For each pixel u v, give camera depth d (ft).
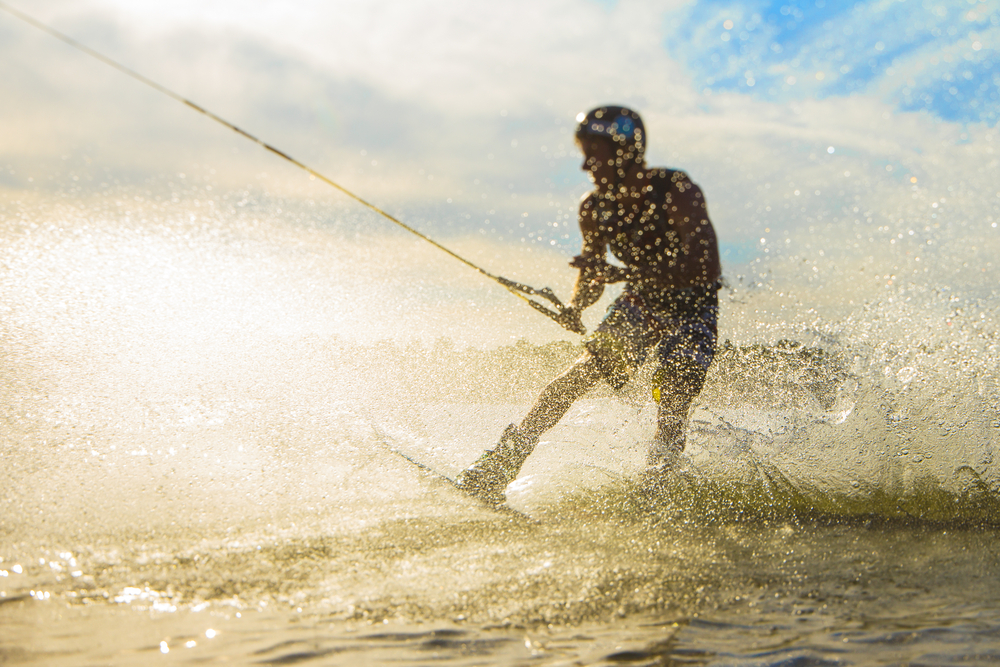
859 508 7.66
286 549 6.09
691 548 6.42
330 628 4.59
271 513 7.00
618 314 9.38
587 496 7.88
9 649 4.18
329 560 5.87
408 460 8.69
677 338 9.19
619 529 6.97
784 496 7.80
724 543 6.58
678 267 9.09
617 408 9.34
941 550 6.38
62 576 5.39
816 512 7.61
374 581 5.44
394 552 6.10
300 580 5.43
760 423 8.87
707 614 4.89
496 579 5.52
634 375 9.22
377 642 4.38
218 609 4.88
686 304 9.23
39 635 4.40
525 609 4.95
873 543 6.61
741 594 5.28
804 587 5.42
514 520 7.18
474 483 8.14
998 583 5.49
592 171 9.11
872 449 8.30
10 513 6.66
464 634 4.52
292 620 4.71
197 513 6.87
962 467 7.97
